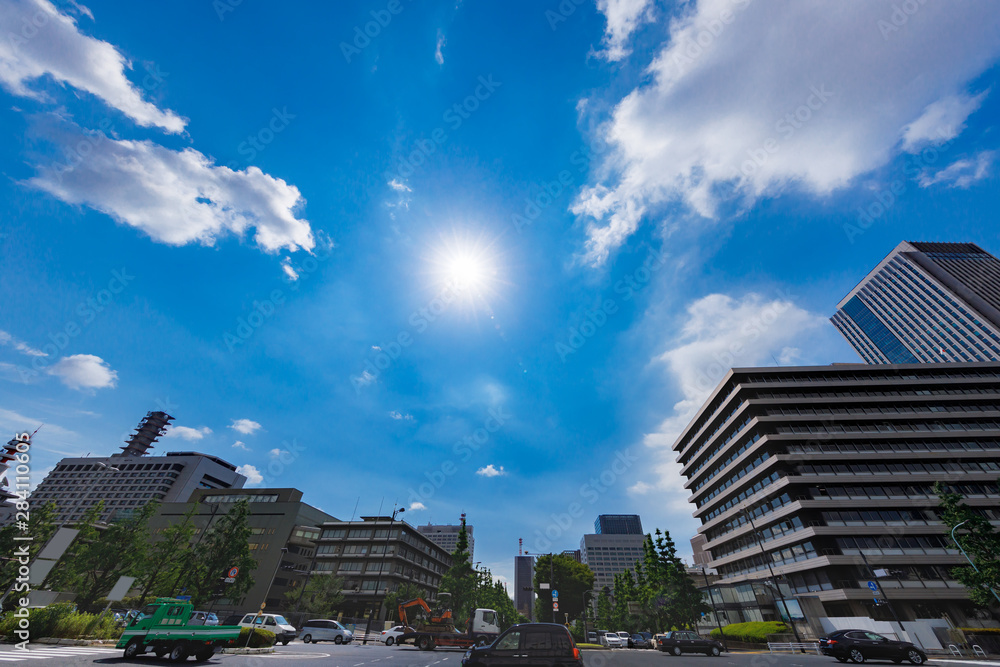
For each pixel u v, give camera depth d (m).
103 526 33.78
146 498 109.56
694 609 46.84
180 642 13.30
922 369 50.38
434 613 30.16
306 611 52.16
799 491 40.97
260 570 58.97
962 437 43.12
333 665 14.80
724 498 52.28
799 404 47.16
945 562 35.59
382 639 34.81
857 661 19.91
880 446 43.44
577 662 10.17
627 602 64.88
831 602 35.78
